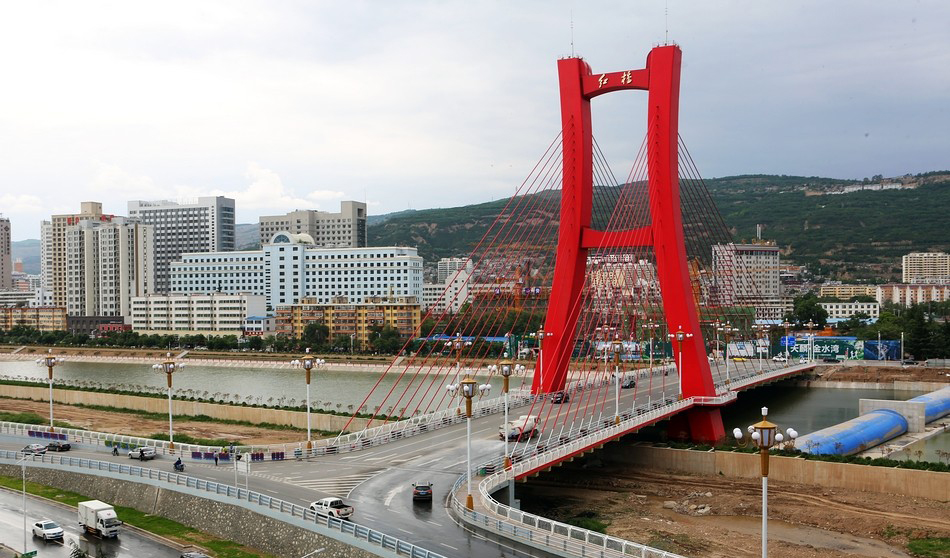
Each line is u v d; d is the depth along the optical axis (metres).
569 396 146.88
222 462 108.19
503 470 95.19
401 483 93.75
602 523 102.50
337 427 155.62
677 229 138.62
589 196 146.00
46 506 96.88
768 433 59.19
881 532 98.06
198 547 81.50
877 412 161.62
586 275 180.00
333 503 80.69
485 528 76.62
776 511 106.81
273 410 164.12
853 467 113.69
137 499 96.19
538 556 69.75
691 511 108.44
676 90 138.88
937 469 110.38
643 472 126.69
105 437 129.38
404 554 68.38
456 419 130.50
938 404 175.50
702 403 136.50
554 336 145.50
